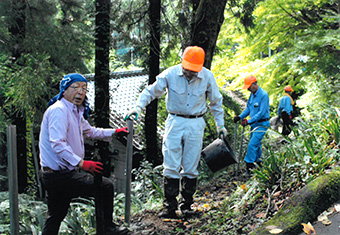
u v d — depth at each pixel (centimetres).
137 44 986
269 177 468
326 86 1201
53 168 334
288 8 1439
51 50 1084
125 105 1723
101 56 969
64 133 327
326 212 367
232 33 1622
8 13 1025
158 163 1046
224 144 494
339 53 1314
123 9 990
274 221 375
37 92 1014
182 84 476
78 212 478
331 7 1471
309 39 1262
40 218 444
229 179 775
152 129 1029
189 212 502
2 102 1073
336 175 396
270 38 1536
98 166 331
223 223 452
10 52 1053
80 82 336
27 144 1245
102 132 380
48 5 1091
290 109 1109
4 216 469
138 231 458
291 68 1389
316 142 495
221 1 898
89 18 1038
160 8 991
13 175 333
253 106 736
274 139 1034
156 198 684
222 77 1642
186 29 1012
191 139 485
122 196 630
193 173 500
